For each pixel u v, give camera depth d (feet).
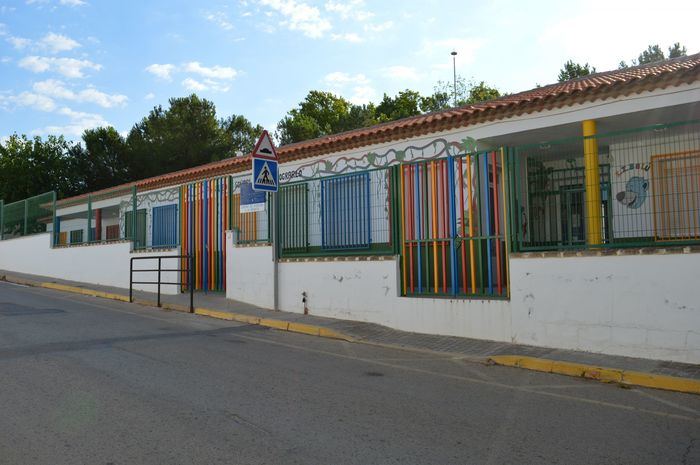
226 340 30.73
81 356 25.05
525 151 30.81
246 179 50.78
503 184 29.86
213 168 54.70
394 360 26.40
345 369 24.25
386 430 16.06
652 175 27.53
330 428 16.08
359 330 32.94
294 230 40.24
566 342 26.86
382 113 152.56
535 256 28.04
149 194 59.57
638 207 27.78
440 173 33.27
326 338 32.37
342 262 36.45
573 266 26.78
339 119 160.04
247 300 42.98
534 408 18.69
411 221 34.14
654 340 24.36
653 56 116.16
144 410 17.30
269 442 14.82
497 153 31.12
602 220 28.76
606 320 25.70
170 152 120.98
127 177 123.85
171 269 48.32
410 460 13.82
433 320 31.86
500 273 30.40
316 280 37.93
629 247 26.30
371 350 28.84
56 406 17.53
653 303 24.48
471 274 31.63
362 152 44.70
